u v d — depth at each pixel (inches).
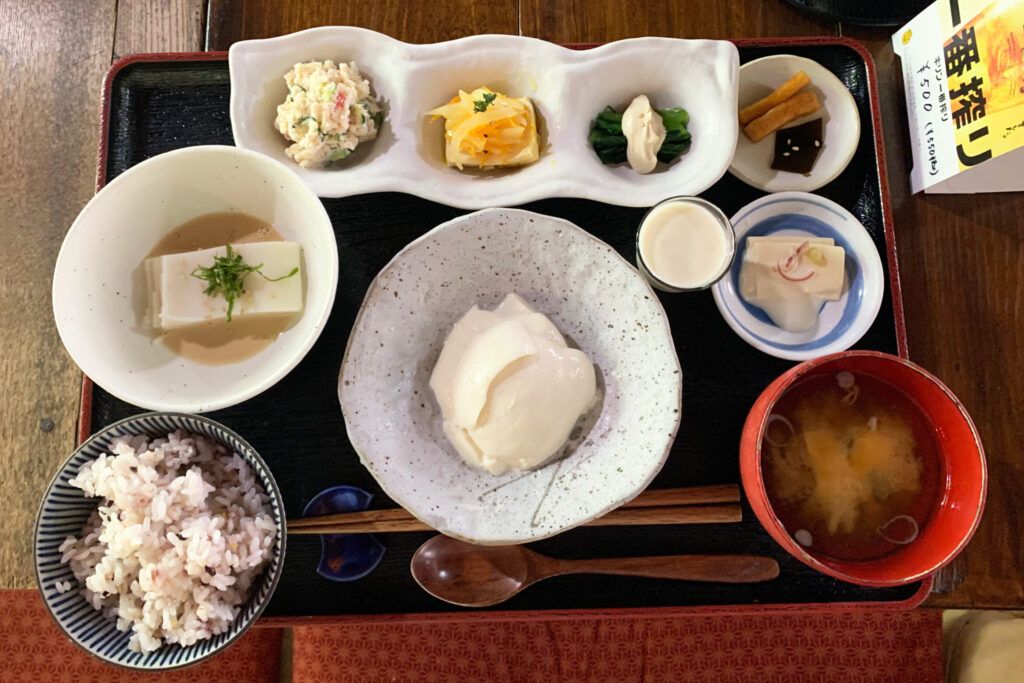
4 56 16.5
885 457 14.2
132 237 14.5
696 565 14.3
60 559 12.9
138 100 15.8
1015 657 17.6
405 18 16.7
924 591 14.3
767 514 12.9
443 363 14.6
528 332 14.1
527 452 13.9
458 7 16.8
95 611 13.1
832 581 14.5
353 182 14.8
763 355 15.1
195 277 14.6
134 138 15.7
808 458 14.4
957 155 15.0
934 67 15.5
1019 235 15.9
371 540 14.5
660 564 14.3
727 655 17.9
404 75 15.4
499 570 14.3
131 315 14.6
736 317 15.2
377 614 14.2
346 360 13.3
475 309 14.8
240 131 15.0
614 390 14.8
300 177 14.1
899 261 15.9
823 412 14.5
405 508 13.0
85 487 12.7
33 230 16.0
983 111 14.4
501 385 13.8
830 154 15.8
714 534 14.6
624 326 14.4
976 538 14.9
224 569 12.8
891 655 17.7
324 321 13.2
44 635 17.5
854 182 15.9
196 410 12.8
